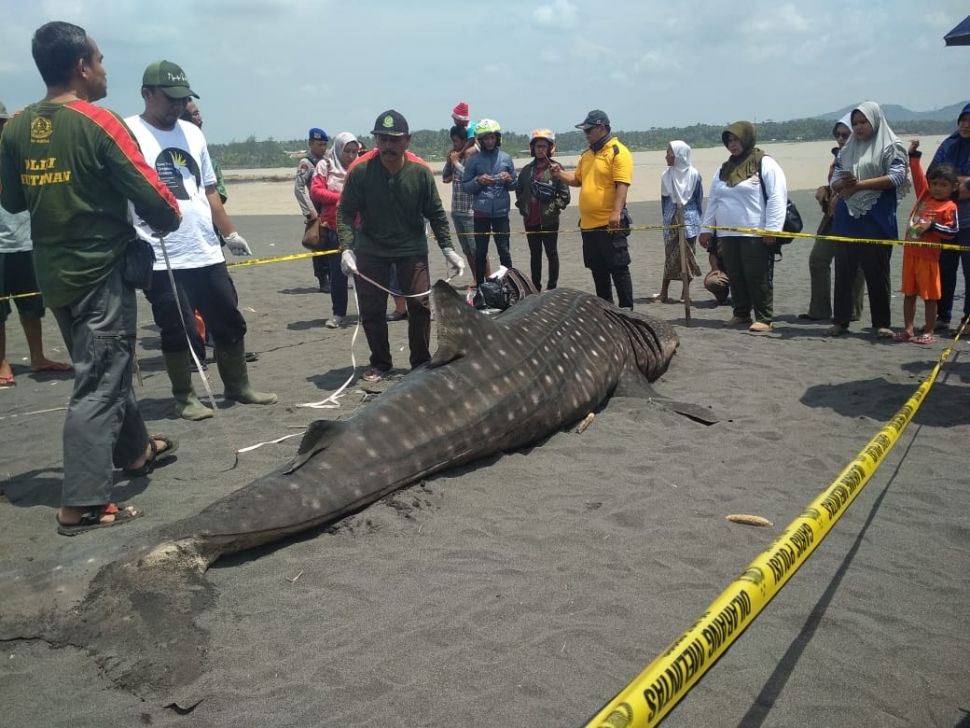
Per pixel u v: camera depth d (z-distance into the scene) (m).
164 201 4.87
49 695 3.27
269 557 4.33
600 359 6.99
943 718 3.10
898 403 6.83
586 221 10.30
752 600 2.44
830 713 3.12
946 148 9.13
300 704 3.17
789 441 6.03
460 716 3.09
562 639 3.56
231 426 6.63
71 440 4.66
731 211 9.88
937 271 8.80
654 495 5.09
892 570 4.16
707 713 3.12
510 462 5.66
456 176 11.91
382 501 4.91
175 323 6.71
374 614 3.78
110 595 3.78
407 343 9.70
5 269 8.45
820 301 10.62
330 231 10.67
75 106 4.64
